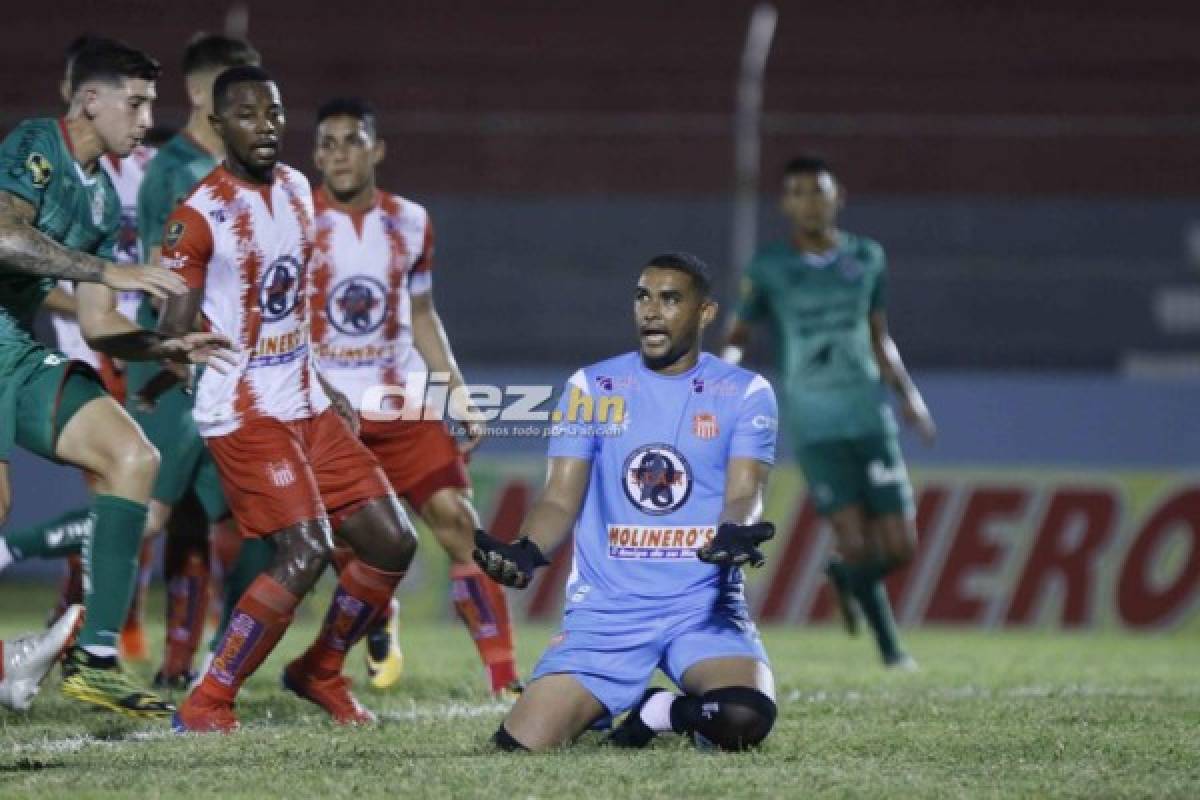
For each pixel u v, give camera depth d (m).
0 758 21.02
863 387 38.69
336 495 24.72
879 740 22.56
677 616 21.88
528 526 21.94
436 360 29.12
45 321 50.94
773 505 51.25
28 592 53.44
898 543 38.19
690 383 22.28
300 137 64.56
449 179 70.00
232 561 30.83
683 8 75.38
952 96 71.12
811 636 47.31
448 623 50.31
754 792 18.44
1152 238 67.81
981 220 67.81
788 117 70.94
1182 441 54.06
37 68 68.56
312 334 28.48
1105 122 70.69
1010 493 51.41
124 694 24.09
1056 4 74.56
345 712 24.94
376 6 74.75
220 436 24.14
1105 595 51.03
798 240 39.38
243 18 68.38
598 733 22.81
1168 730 23.81
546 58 72.50
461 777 19.17
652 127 60.88
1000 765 20.58
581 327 64.88
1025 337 64.50
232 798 18.14
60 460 23.95
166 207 28.31
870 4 75.00
